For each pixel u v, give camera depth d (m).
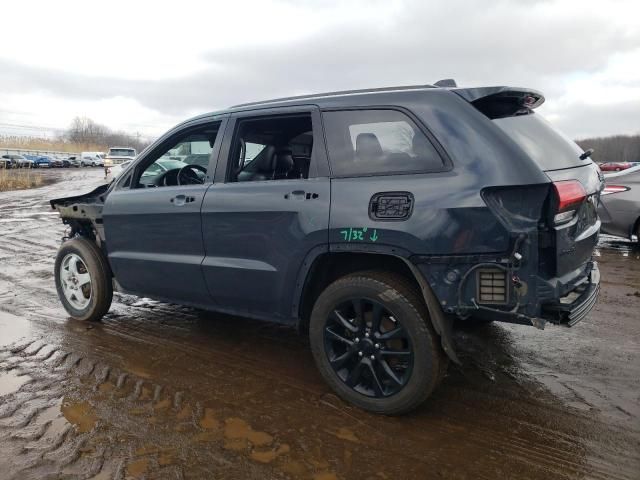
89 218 4.34
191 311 4.83
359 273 2.93
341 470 2.41
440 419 2.86
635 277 5.91
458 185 2.58
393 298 2.75
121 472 2.37
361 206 2.82
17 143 73.75
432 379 2.70
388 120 2.90
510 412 2.93
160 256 3.83
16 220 11.84
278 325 4.43
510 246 2.47
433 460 2.48
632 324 4.33
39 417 2.86
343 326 2.97
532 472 2.39
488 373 3.43
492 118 2.73
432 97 2.80
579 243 2.79
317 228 2.95
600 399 3.06
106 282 4.39
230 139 3.55
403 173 2.78
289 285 3.16
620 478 2.34
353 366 2.99
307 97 3.30
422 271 2.67
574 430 2.73
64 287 4.63
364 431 2.74
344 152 3.01
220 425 2.79
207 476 2.35
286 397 3.12
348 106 3.05
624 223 7.27
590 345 3.89
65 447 2.57
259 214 3.21
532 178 2.45
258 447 2.59
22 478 2.32
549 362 3.59
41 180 29.27
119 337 4.14
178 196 3.68
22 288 5.68
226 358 3.72
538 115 3.17
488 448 2.58
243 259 3.35
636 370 3.45
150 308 4.93
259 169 3.69
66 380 3.35
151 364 3.61
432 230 2.60
